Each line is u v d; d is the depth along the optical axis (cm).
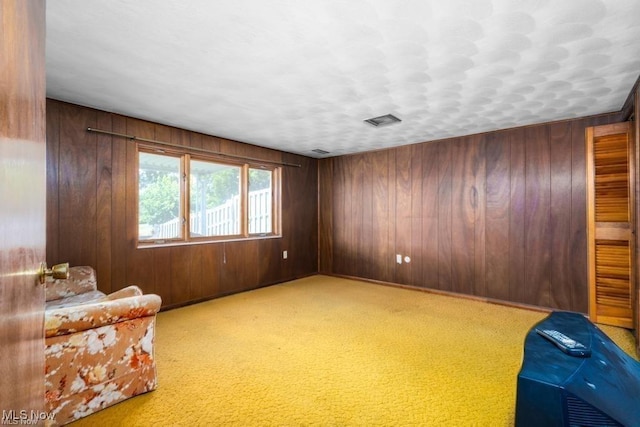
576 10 158
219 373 213
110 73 228
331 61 210
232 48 193
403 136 411
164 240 359
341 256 533
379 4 153
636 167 248
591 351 150
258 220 473
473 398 185
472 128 375
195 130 380
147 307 186
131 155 329
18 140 64
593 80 241
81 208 294
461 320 321
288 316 332
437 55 203
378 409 175
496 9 157
